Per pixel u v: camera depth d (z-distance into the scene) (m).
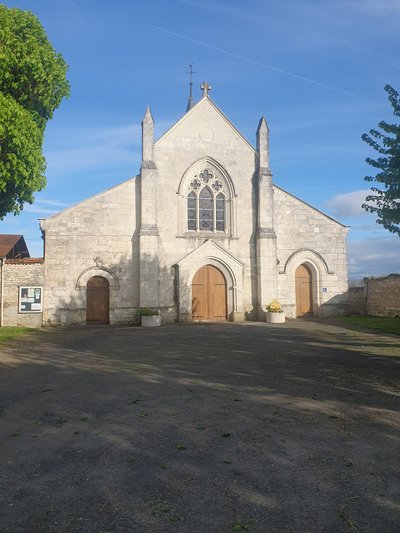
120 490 3.86
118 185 21.64
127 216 21.67
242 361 10.30
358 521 3.33
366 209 10.93
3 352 12.20
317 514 3.43
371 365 9.50
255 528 3.25
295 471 4.20
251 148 23.70
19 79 13.81
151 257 21.22
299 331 16.95
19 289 20.27
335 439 5.04
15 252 32.28
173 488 3.88
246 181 23.47
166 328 19.00
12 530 3.27
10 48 13.38
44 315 20.33
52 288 20.56
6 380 8.48
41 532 3.24
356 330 16.95
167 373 8.99
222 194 23.45
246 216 23.28
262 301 22.31
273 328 18.31
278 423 5.64
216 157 23.23
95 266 21.11
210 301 22.53
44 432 5.44
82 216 21.16
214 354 11.45
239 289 22.47
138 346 13.27
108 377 8.66
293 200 23.66
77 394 7.32
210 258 22.39
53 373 9.15
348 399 6.76
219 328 18.62
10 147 12.73
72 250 20.92
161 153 22.50
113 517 3.42
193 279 22.45
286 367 9.43
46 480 4.09
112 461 4.50
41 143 13.95
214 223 23.06
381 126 10.45
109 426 5.62
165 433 5.32
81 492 3.83
